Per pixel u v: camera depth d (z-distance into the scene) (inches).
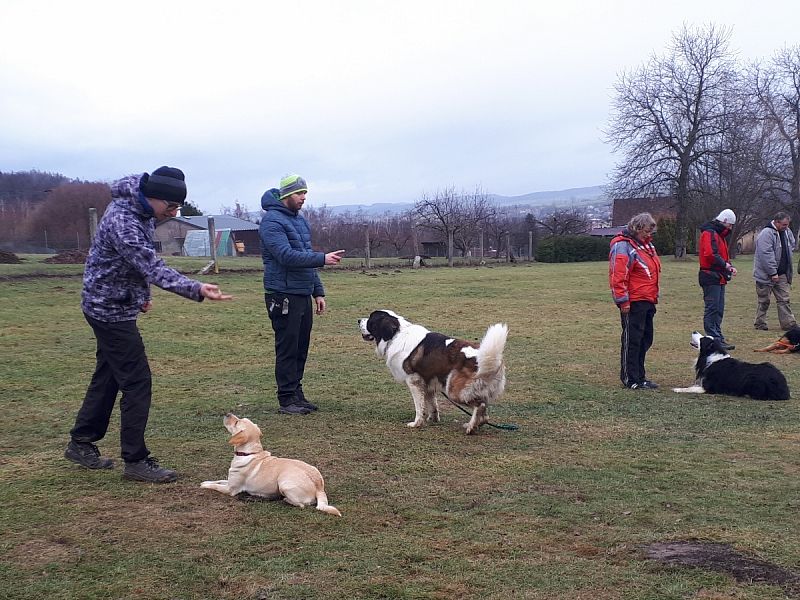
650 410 279.9
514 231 1768.0
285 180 264.4
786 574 137.3
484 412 242.1
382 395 299.6
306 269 264.5
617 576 136.1
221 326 471.2
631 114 1534.2
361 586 130.5
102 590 127.5
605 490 186.4
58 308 529.7
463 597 127.5
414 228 1390.3
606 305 623.2
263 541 150.0
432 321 519.5
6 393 286.8
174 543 148.2
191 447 218.7
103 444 221.5
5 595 124.6
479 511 170.2
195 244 1596.9
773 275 472.4
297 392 271.7
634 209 2299.5
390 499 177.9
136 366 184.5
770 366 303.9
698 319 548.1
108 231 176.2
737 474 200.2
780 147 1787.6
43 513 162.9
